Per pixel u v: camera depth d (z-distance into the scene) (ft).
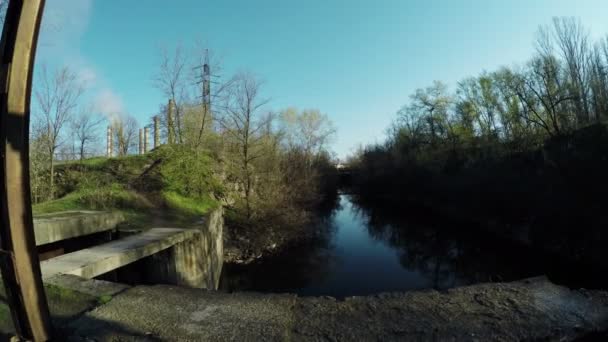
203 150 59.26
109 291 12.03
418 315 9.12
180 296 11.34
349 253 58.90
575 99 59.36
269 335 8.56
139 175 55.52
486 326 8.37
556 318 8.62
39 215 29.19
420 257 56.08
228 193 61.98
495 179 68.54
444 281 44.50
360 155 173.99
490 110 85.51
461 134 96.37
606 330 8.14
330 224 85.25
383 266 51.44
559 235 49.44
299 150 88.53
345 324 8.89
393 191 131.64
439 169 99.76
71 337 8.91
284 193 63.82
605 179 43.86
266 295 11.16
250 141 58.54
